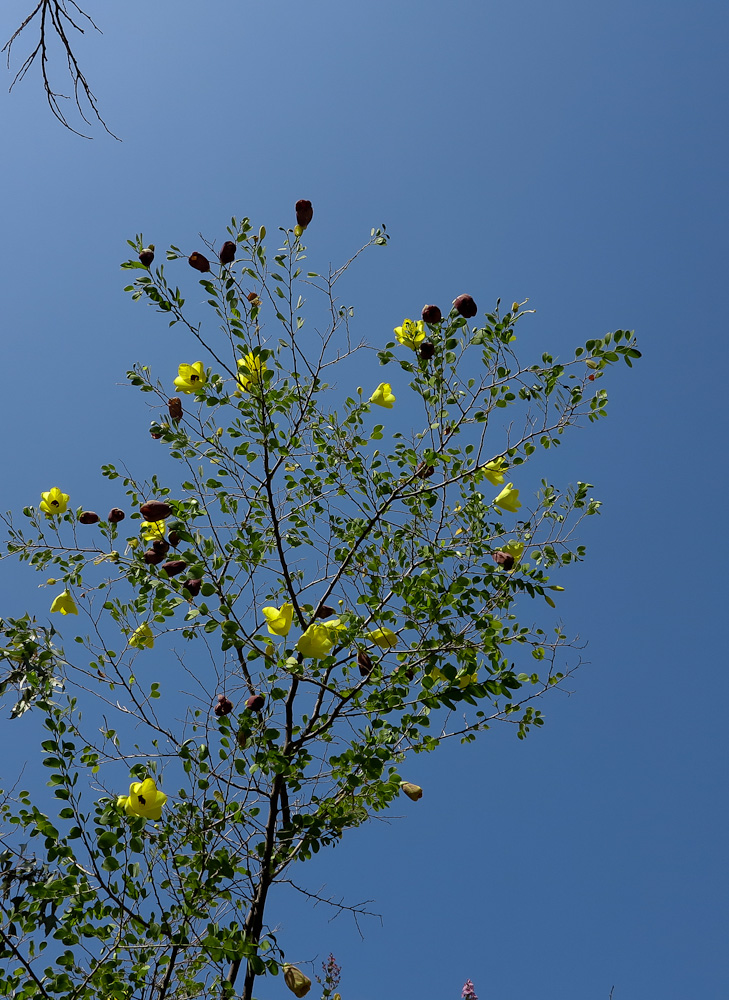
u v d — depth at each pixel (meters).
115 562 3.60
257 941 2.98
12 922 2.80
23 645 3.01
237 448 3.50
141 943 2.89
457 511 3.60
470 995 4.07
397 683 3.12
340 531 3.80
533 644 3.32
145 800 2.88
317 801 3.25
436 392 3.45
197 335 3.27
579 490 3.45
